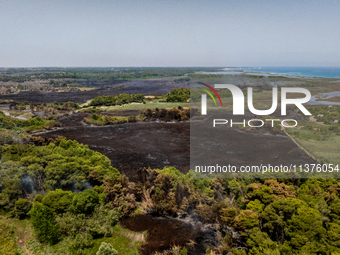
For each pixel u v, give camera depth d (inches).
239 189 1600.6
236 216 1326.3
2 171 1749.5
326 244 1083.9
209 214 1449.3
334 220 1252.5
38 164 1871.3
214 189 1625.2
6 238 1331.2
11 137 2741.1
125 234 1481.3
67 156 2084.2
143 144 3275.1
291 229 1176.8
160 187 1728.6
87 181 1812.3
